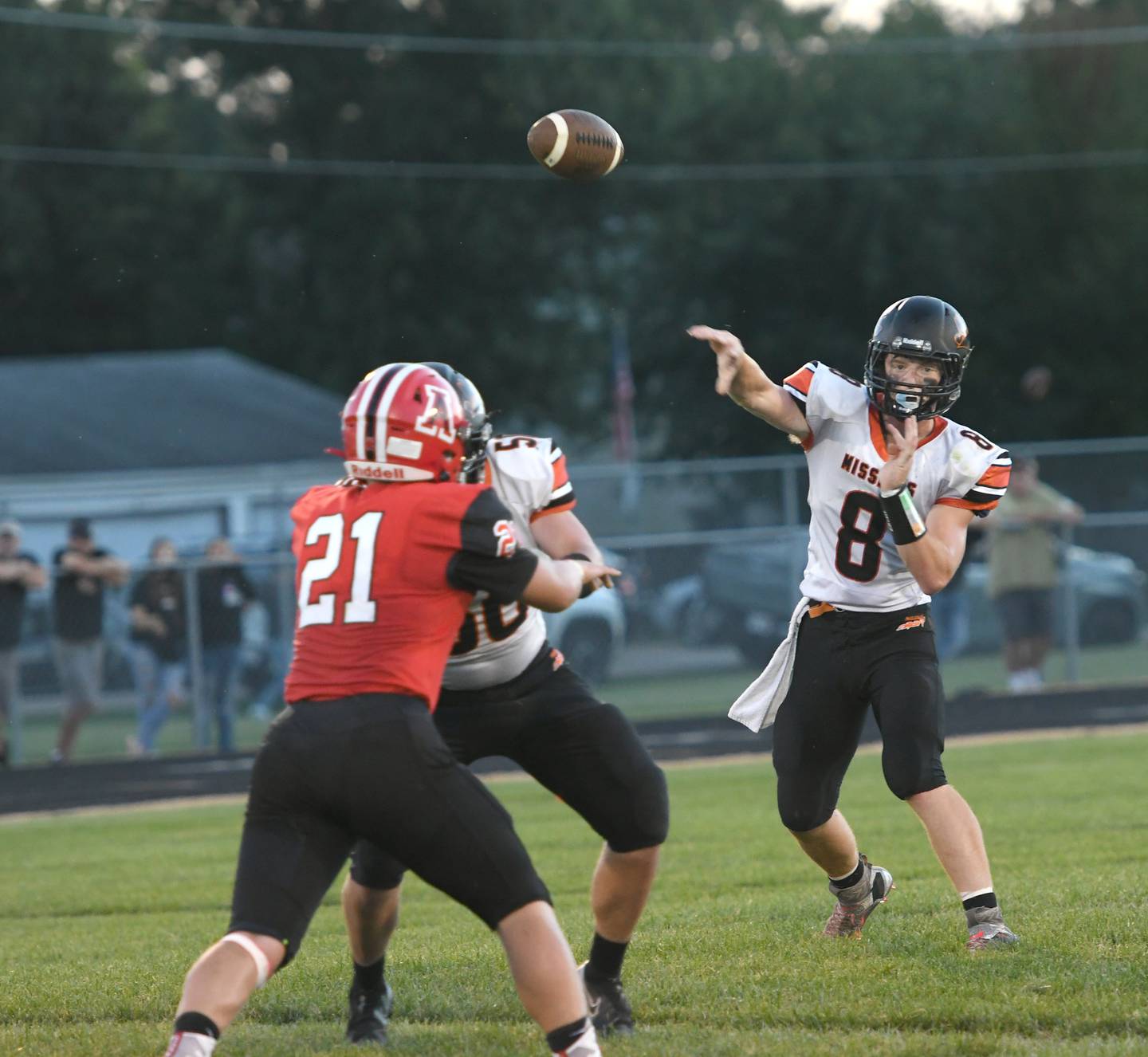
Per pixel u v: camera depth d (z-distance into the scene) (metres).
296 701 13.80
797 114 119.06
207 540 76.19
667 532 75.38
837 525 19.19
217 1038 12.77
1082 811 32.84
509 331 116.06
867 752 49.03
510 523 13.94
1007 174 114.38
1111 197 112.44
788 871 27.25
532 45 111.12
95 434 81.44
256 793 13.64
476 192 113.25
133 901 27.66
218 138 139.75
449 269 114.75
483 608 15.29
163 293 117.12
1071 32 116.75
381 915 15.94
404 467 14.05
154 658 55.03
